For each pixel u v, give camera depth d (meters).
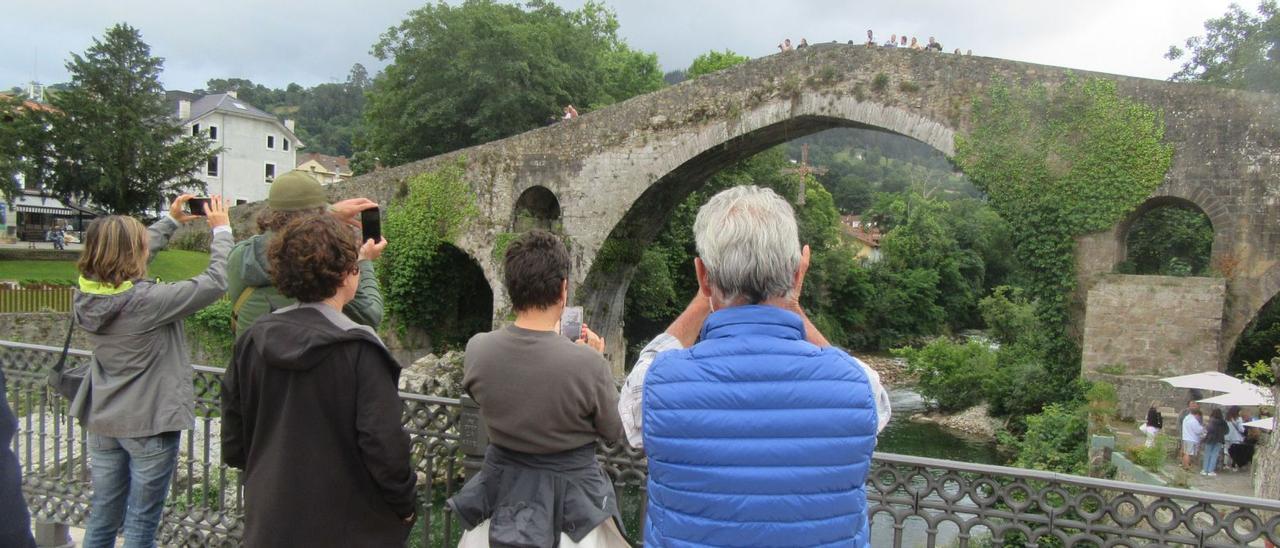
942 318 59.00
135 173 36.88
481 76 33.56
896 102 21.41
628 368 35.88
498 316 27.78
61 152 35.22
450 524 4.27
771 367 2.40
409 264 29.16
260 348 2.91
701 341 2.53
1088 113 19.02
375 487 3.01
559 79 35.25
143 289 3.96
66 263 29.84
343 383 2.89
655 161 25.33
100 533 4.27
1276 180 17.41
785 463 2.35
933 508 3.82
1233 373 23.45
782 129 23.95
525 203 28.08
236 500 4.83
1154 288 18.16
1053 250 19.48
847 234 70.19
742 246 2.53
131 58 37.28
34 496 5.42
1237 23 27.59
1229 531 3.44
